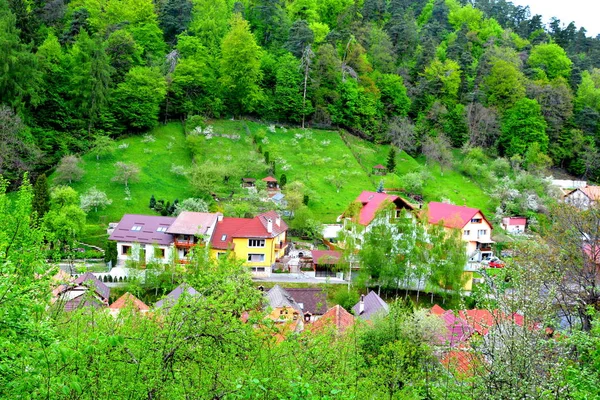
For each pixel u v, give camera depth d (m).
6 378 8.09
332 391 9.28
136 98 68.19
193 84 75.75
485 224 56.66
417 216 47.38
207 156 66.94
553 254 20.77
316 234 56.94
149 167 62.22
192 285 12.99
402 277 44.06
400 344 17.11
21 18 68.75
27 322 8.75
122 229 48.38
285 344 11.44
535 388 9.70
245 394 8.98
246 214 56.12
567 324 19.09
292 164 70.69
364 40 98.88
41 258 12.08
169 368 9.76
